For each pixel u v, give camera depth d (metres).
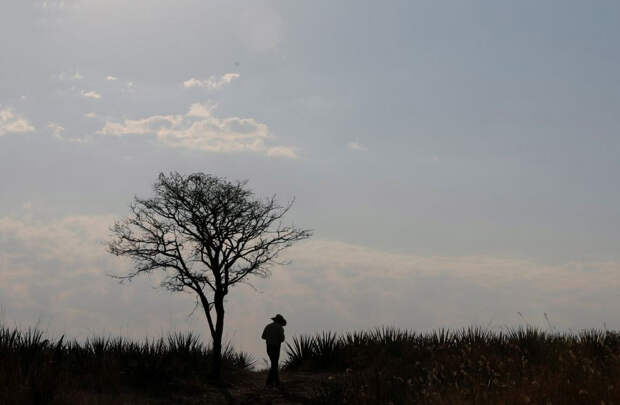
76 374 14.40
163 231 17.28
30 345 14.48
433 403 10.73
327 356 19.36
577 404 10.02
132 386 15.01
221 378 17.17
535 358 14.13
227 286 17.17
